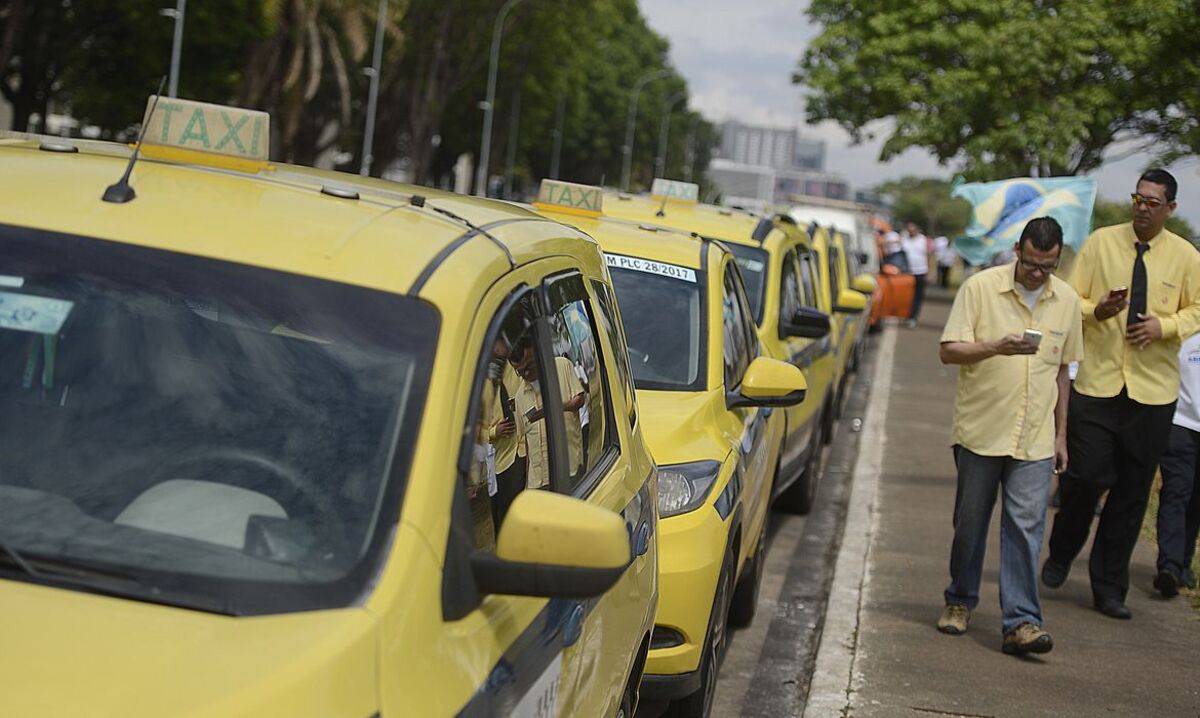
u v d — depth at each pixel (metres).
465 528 2.73
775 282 9.59
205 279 2.89
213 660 2.25
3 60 38.72
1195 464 8.67
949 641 7.41
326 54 54.44
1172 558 8.53
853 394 19.33
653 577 4.44
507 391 3.19
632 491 4.20
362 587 2.49
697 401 6.44
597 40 84.75
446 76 68.56
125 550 2.50
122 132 50.97
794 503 11.13
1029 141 32.78
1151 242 7.77
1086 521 8.20
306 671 2.25
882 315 28.50
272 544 2.54
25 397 2.76
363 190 3.49
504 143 83.44
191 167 3.40
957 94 35.88
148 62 44.97
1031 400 7.11
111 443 2.70
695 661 5.51
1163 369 7.80
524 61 77.81
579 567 2.65
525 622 2.95
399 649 2.41
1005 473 7.23
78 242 2.94
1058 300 7.10
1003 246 14.20
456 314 2.89
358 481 2.65
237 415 2.74
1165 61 22.75
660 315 6.94
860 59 43.16
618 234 7.49
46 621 2.29
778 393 6.91
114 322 2.84
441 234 3.17
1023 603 7.20
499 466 3.11
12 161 3.26
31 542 2.50
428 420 2.73
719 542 5.66
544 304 3.58
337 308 2.86
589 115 106.06
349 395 2.76
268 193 3.22
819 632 7.88
